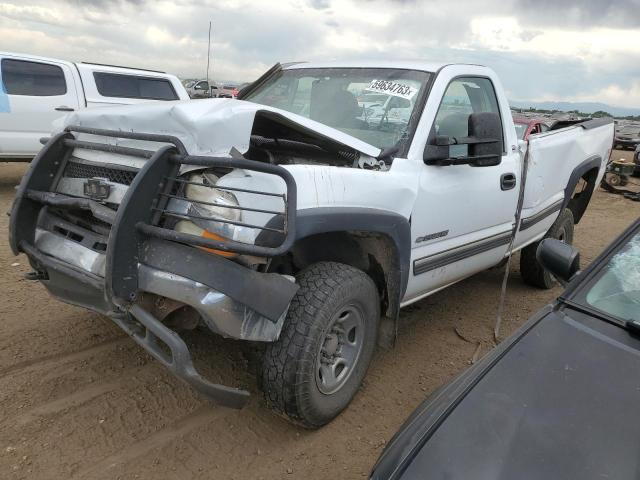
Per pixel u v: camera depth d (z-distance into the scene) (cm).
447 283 405
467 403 181
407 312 481
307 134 322
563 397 180
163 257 242
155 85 1023
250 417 307
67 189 299
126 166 269
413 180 325
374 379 360
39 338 371
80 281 276
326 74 407
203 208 246
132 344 371
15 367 334
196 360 357
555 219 537
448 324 461
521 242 483
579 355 201
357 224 283
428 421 179
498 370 196
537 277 547
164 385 328
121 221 237
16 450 264
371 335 316
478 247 406
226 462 271
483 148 342
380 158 326
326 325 272
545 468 153
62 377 327
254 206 246
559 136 517
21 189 293
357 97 378
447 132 372
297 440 291
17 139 867
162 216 253
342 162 345
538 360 199
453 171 362
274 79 447
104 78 959
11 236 293
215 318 235
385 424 311
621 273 238
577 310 229
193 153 252
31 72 879
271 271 293
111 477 254
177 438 284
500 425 170
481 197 389
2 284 467
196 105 259
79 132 302
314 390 276
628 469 152
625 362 198
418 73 367
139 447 275
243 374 347
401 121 348
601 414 173
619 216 1067
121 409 303
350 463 277
